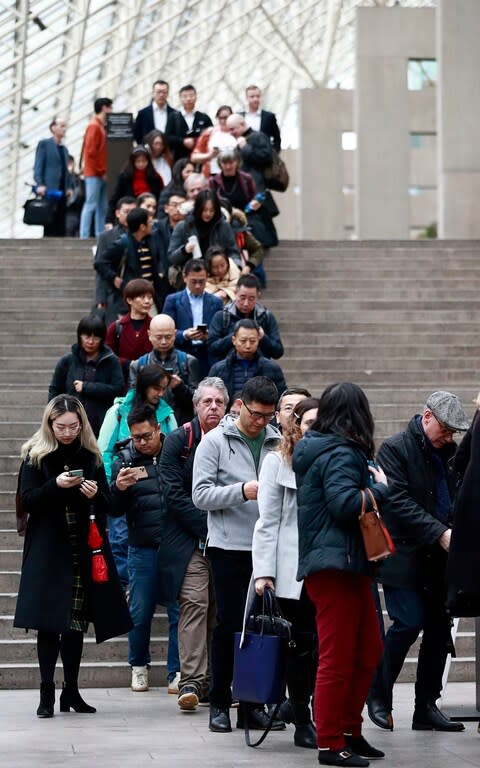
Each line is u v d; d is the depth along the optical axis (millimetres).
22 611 19938
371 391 35219
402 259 46219
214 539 19359
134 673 23438
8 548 27828
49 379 36844
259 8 112688
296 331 41156
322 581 16562
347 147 114375
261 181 45250
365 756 17000
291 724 19891
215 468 19609
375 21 81062
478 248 48031
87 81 109375
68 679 20844
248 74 138125
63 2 85625
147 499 23016
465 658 24719
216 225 35438
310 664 17906
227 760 16766
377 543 16094
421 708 19328
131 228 35250
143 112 49094
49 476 20344
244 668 17531
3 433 32906
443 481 19312
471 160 61375
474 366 38875
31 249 47344
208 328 31078
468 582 17531
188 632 20859
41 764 16391
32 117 108312
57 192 55281
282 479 17922
